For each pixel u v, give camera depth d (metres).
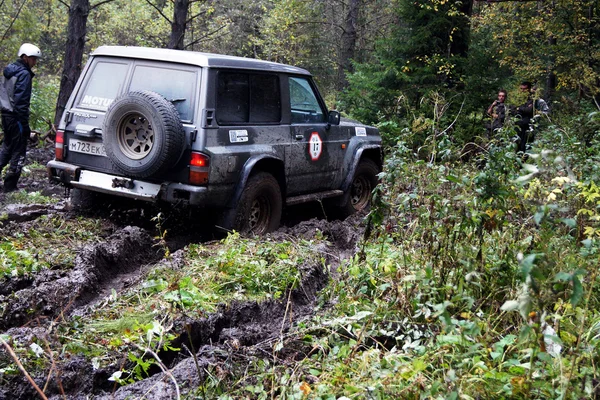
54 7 28.61
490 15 18.28
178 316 5.00
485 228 5.14
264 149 8.02
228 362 4.27
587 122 11.81
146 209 8.08
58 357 4.34
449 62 16.16
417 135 14.04
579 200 6.00
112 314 5.09
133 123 7.25
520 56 18.17
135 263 6.90
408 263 5.48
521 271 3.18
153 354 4.14
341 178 9.64
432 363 4.06
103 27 30.42
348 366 4.14
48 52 28.70
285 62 29.23
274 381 4.10
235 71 7.69
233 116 7.68
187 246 7.38
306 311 5.67
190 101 7.32
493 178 5.10
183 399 3.87
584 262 4.84
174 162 7.18
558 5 17.67
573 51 17.77
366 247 6.41
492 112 13.71
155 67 7.55
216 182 7.39
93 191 8.09
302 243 7.24
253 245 6.82
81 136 7.74
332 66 29.55
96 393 4.21
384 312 4.90
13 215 7.99
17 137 9.77
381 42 16.84
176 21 15.34
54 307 5.33
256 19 31.81
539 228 5.36
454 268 4.96
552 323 4.45
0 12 18.08
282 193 8.50
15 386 4.07
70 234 7.27
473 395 3.61
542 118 13.51
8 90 9.70
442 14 16.33
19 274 5.86
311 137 8.89
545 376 3.70
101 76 7.80
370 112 15.98
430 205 5.50
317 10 28.97
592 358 3.78
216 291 5.63
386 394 3.73
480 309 4.71
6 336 4.43
